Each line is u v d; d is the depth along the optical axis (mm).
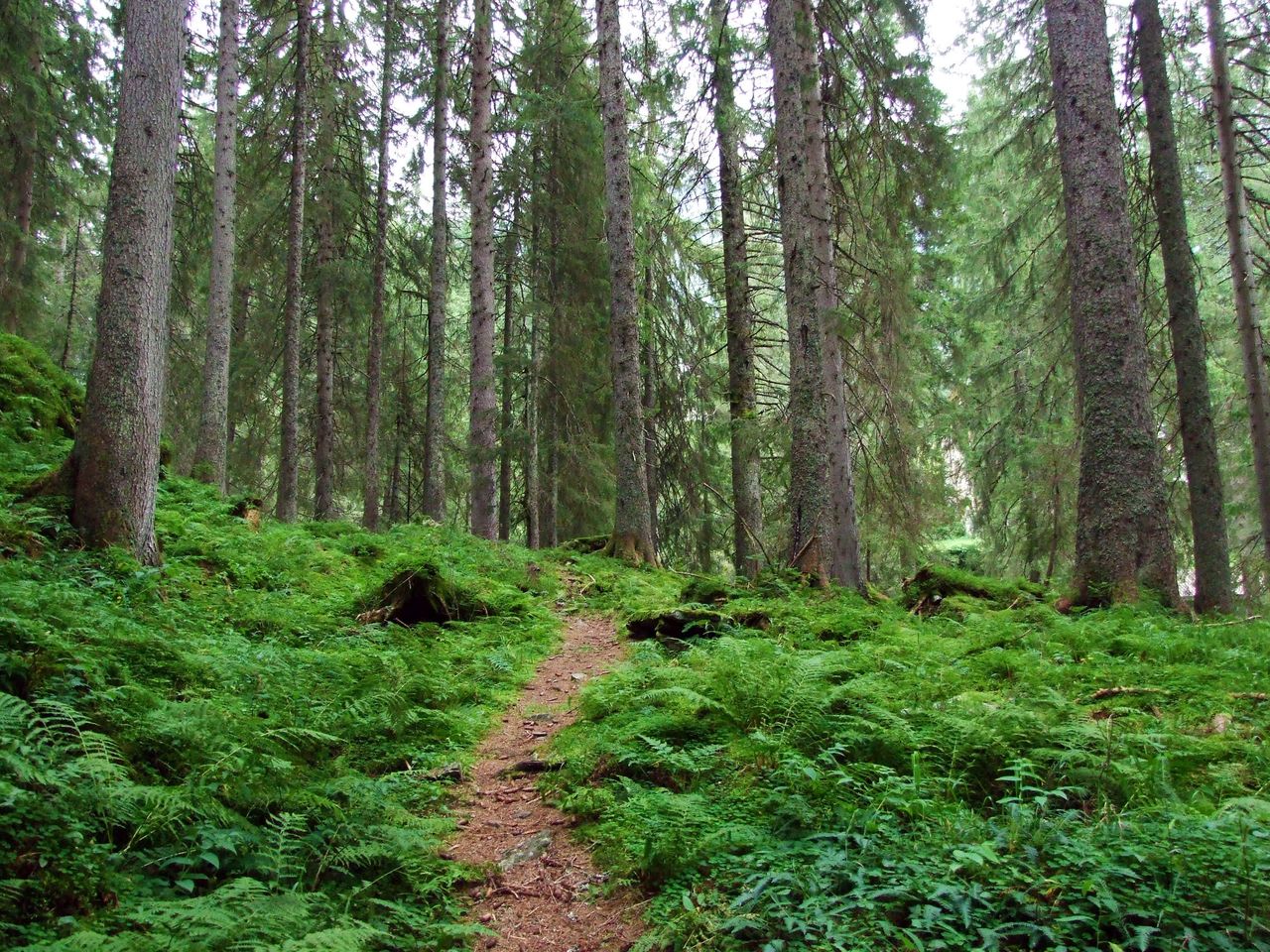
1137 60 11484
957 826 3363
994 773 4027
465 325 27531
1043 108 13172
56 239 22500
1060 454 15672
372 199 21469
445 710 5984
